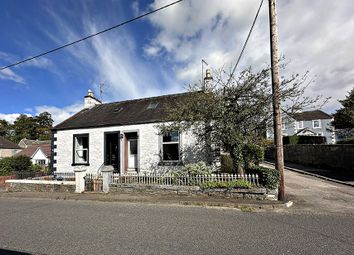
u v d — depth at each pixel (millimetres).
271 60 8922
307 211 7625
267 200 8672
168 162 13586
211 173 10867
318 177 14883
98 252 4617
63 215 7480
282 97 9055
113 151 15266
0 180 15203
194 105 10102
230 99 9742
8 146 44312
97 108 19000
